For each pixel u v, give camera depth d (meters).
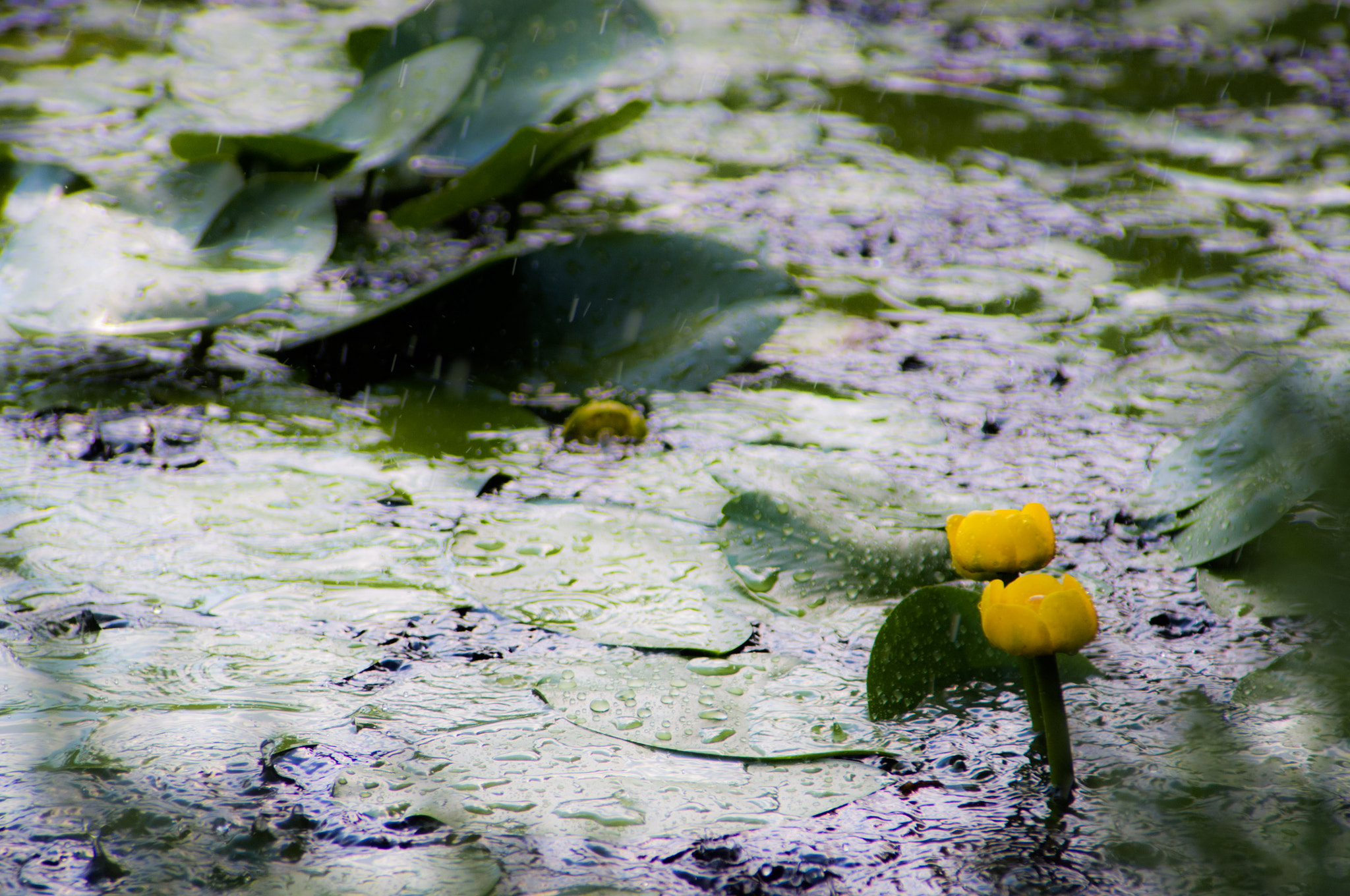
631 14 6.68
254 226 5.53
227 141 5.58
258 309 5.44
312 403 5.42
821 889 4.99
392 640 5.16
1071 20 9.73
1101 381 5.47
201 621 5.17
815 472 5.32
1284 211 6.45
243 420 5.39
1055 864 5.00
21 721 5.08
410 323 5.48
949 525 5.04
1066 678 5.13
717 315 5.51
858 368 5.49
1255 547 5.24
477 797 5.04
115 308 5.42
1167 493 5.30
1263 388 5.31
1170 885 4.99
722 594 5.20
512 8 6.69
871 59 8.89
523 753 5.07
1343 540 5.02
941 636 5.12
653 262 5.55
